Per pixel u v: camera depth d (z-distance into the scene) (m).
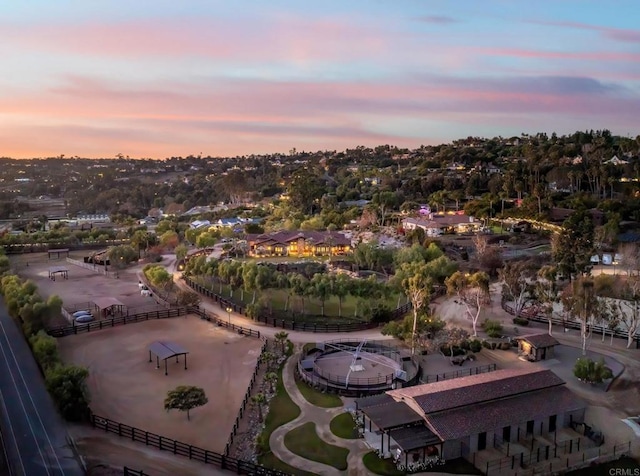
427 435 54.56
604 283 106.31
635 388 71.88
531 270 120.44
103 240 199.25
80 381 62.12
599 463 54.19
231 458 52.25
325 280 107.50
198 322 101.38
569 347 88.12
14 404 64.38
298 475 51.28
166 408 61.12
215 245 190.50
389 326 86.56
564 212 191.38
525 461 53.97
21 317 93.38
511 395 60.69
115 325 98.75
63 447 54.66
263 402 66.75
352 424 61.25
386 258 141.88
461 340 84.31
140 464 51.97
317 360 82.06
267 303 109.25
